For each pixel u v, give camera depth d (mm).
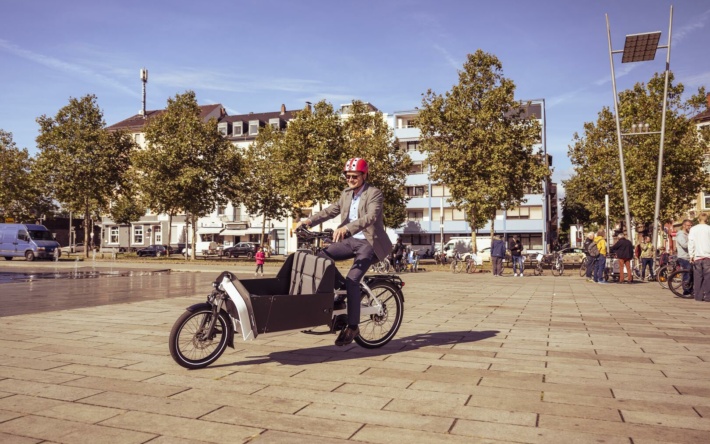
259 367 5176
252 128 73250
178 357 5012
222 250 51750
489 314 9320
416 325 7973
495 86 30719
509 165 29469
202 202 37938
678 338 6824
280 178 38562
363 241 5664
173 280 19828
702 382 4621
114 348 6133
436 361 5438
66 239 79688
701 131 31734
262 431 3416
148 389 4391
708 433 3396
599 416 3711
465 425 3527
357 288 5621
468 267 26734
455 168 30156
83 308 10172
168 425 3527
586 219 74625
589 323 8195
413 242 65625
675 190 29375
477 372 4965
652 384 4551
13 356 5691
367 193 5629
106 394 4246
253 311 5047
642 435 3354
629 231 21203
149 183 36844
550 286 16297
